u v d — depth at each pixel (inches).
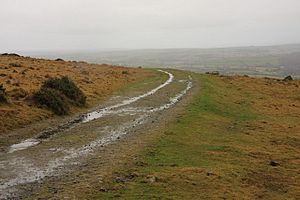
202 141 1177.4
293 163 1056.2
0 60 2842.0
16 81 1943.9
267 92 2758.4
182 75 3304.6
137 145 1047.6
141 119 1438.2
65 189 695.7
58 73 2488.9
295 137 1435.8
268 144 1277.1
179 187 732.7
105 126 1316.4
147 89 2358.5
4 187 713.6
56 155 949.8
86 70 2994.6
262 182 852.0
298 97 2677.2
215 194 716.7
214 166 907.4
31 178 768.3
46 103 1509.6
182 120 1434.5
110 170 813.2
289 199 759.7
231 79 3265.3
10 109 1364.4
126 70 3491.6
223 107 1909.4
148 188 711.7
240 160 1003.9
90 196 659.4
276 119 1819.6
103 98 1985.7
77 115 1534.2
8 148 1022.4
